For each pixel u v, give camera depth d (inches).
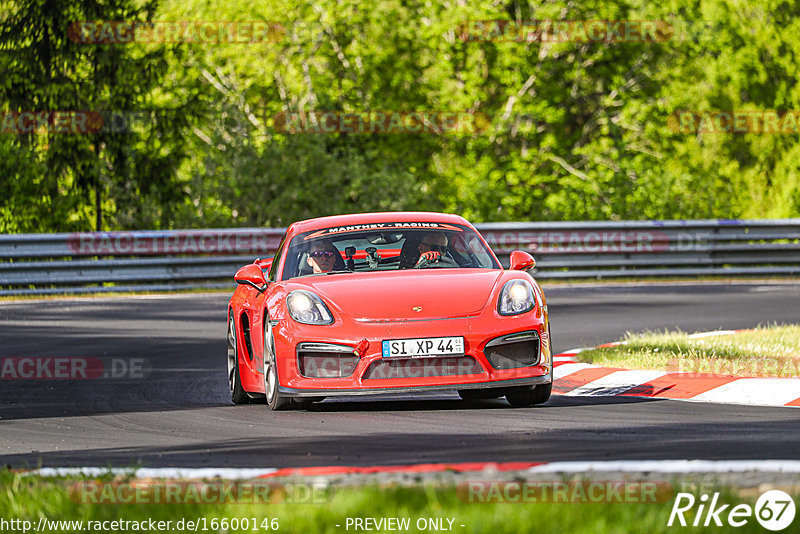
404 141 4153.5
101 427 1053.2
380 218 1273.4
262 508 613.6
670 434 902.4
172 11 4033.0
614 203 3786.9
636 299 2364.7
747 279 2940.5
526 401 1120.2
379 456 825.5
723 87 4461.1
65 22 3570.4
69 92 3587.6
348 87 4092.0
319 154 3486.7
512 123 4224.9
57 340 1811.0
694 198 3799.2
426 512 588.1
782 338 1545.3
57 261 2623.0
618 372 1294.3
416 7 4183.1
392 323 1058.1
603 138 4212.6
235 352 1233.4
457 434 929.5
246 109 4060.0
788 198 4525.1
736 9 4414.4
